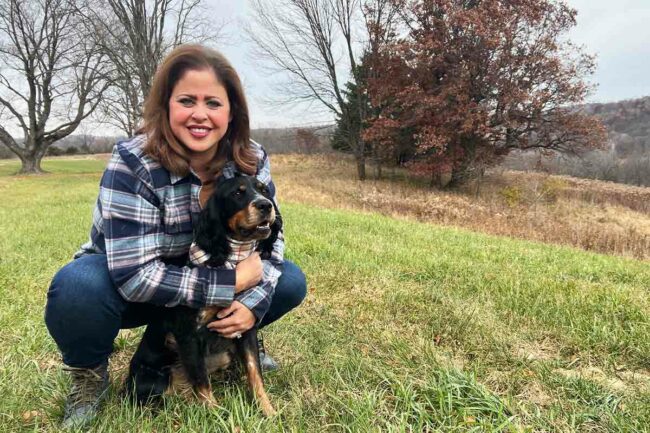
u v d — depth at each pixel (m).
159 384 2.28
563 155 24.64
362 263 5.30
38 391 2.42
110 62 29.06
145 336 2.27
